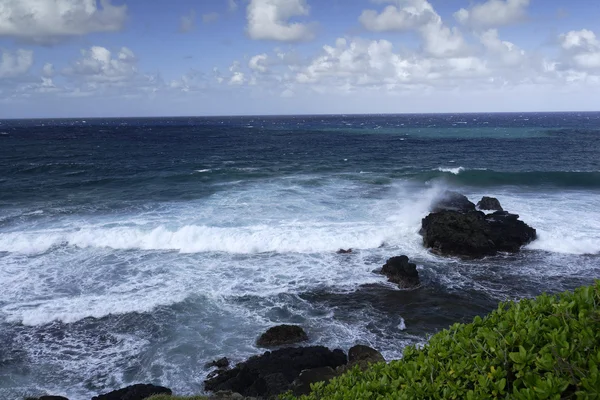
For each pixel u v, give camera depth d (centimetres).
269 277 1844
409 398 355
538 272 1898
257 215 2627
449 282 1811
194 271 1895
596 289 364
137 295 1669
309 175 4075
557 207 2789
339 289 1745
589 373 288
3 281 1769
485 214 2591
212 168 4638
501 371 328
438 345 398
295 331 1410
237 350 1352
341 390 434
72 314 1525
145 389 1112
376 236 2255
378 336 1431
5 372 1245
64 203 2998
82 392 1172
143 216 2636
